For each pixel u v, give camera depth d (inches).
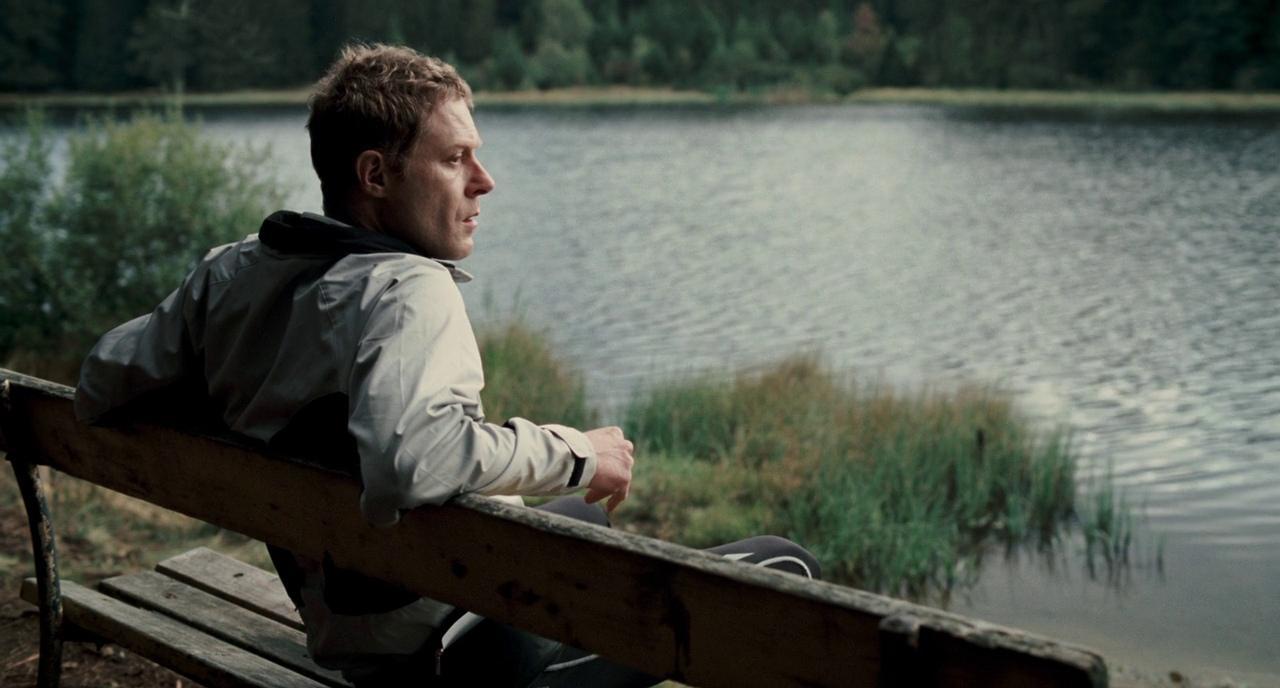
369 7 4800.7
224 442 68.1
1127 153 2084.2
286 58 4623.5
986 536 265.1
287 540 67.1
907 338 613.6
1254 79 3895.2
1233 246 1010.7
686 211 1352.1
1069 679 38.9
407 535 60.4
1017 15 4690.0
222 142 399.2
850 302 749.9
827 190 1594.5
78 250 370.9
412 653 65.1
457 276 66.0
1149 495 302.2
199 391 71.1
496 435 56.0
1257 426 392.5
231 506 70.4
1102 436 378.6
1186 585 233.0
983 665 40.9
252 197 395.2
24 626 127.3
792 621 46.6
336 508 63.2
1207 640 203.2
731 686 49.2
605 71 5452.8
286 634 92.3
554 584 54.7
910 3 5575.8
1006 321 671.1
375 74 62.1
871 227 1197.7
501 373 332.8
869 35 5290.4
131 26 4473.4
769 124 3176.7
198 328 67.2
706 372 404.5
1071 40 4404.5
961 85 4808.1
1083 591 229.5
